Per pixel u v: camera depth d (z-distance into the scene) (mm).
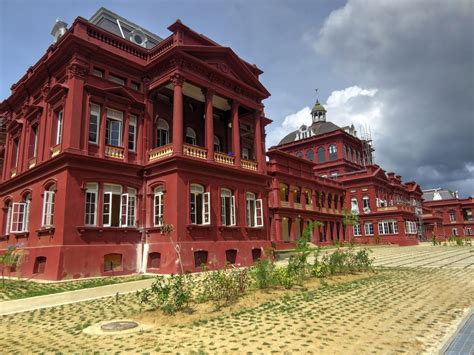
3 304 9906
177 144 17844
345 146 60188
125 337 6645
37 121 19672
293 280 12000
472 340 5953
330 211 46250
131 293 11711
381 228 50031
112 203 17500
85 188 16328
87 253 15727
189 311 8406
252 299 9555
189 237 17344
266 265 11953
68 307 9750
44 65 18812
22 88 21391
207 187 18953
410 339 6168
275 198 36438
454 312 8062
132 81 19609
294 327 6957
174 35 19641
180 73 18703
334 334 6492
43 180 17547
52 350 6090
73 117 16406
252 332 6688
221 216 19672
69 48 17219
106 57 18281
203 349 5824
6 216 21453
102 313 8812
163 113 21047
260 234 21938
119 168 17953
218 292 9773
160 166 18344
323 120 69000
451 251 32062
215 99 22672
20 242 18547
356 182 52844
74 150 16125
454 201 78312
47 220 16078
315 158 61656
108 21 21406
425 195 85562
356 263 15789
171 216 17281
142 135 19500
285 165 39125
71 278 14953
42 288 12734
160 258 17125
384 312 8148
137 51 20297
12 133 23125
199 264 17578
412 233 51125
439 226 70625
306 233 13703
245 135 26250
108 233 16859
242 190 21219
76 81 16844
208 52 20203
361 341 6086
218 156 20203
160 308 8828
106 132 18141
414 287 11633
